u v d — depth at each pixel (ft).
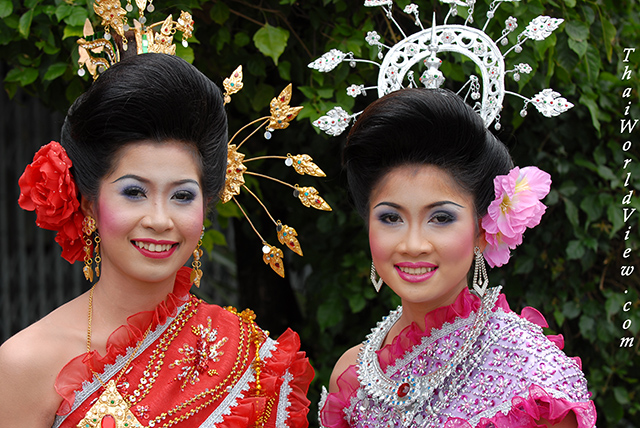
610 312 9.71
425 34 6.25
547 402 5.10
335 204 9.98
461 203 5.57
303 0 8.97
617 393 10.29
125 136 5.21
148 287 5.68
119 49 5.96
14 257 16.15
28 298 16.20
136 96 5.16
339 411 6.31
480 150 5.60
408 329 6.04
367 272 9.68
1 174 15.99
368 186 5.77
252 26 9.23
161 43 6.01
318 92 8.65
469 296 5.89
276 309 11.65
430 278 5.58
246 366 6.01
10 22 8.25
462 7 8.27
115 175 5.27
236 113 10.30
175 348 5.72
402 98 5.53
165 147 5.29
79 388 5.28
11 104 15.97
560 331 10.53
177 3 8.11
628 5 9.99
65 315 5.59
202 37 9.10
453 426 5.46
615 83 9.82
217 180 5.75
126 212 5.26
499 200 5.58
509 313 5.81
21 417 5.23
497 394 5.40
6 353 5.26
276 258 6.40
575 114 9.78
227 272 16.07
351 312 10.45
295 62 9.29
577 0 9.02
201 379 5.73
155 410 5.43
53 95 9.45
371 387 6.01
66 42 8.47
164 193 5.33
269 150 10.60
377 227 5.71
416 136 5.43
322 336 10.30
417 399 5.73
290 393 6.29
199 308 6.05
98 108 5.22
